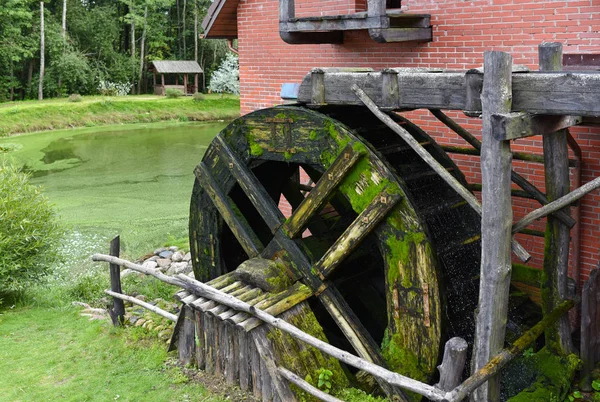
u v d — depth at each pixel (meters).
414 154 5.87
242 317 5.23
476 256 5.54
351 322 5.36
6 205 8.09
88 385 5.74
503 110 3.93
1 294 8.40
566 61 5.71
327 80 5.27
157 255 10.55
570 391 5.08
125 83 43.34
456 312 5.23
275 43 8.45
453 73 4.44
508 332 5.61
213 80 39.47
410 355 5.09
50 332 7.07
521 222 4.22
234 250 7.05
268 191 7.23
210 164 6.56
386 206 5.01
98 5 49.72
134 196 14.88
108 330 6.92
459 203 5.64
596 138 5.64
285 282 5.64
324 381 5.12
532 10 5.89
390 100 4.78
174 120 33.09
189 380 5.71
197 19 48.84
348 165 5.24
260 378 5.27
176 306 7.69
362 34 7.33
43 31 38.72
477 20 6.30
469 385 3.99
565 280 5.23
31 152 22.09
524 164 6.18
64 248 11.09
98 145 23.67
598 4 5.48
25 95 41.25
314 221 7.10
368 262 6.55
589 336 5.14
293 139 5.79
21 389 5.71
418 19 6.47
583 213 5.88
